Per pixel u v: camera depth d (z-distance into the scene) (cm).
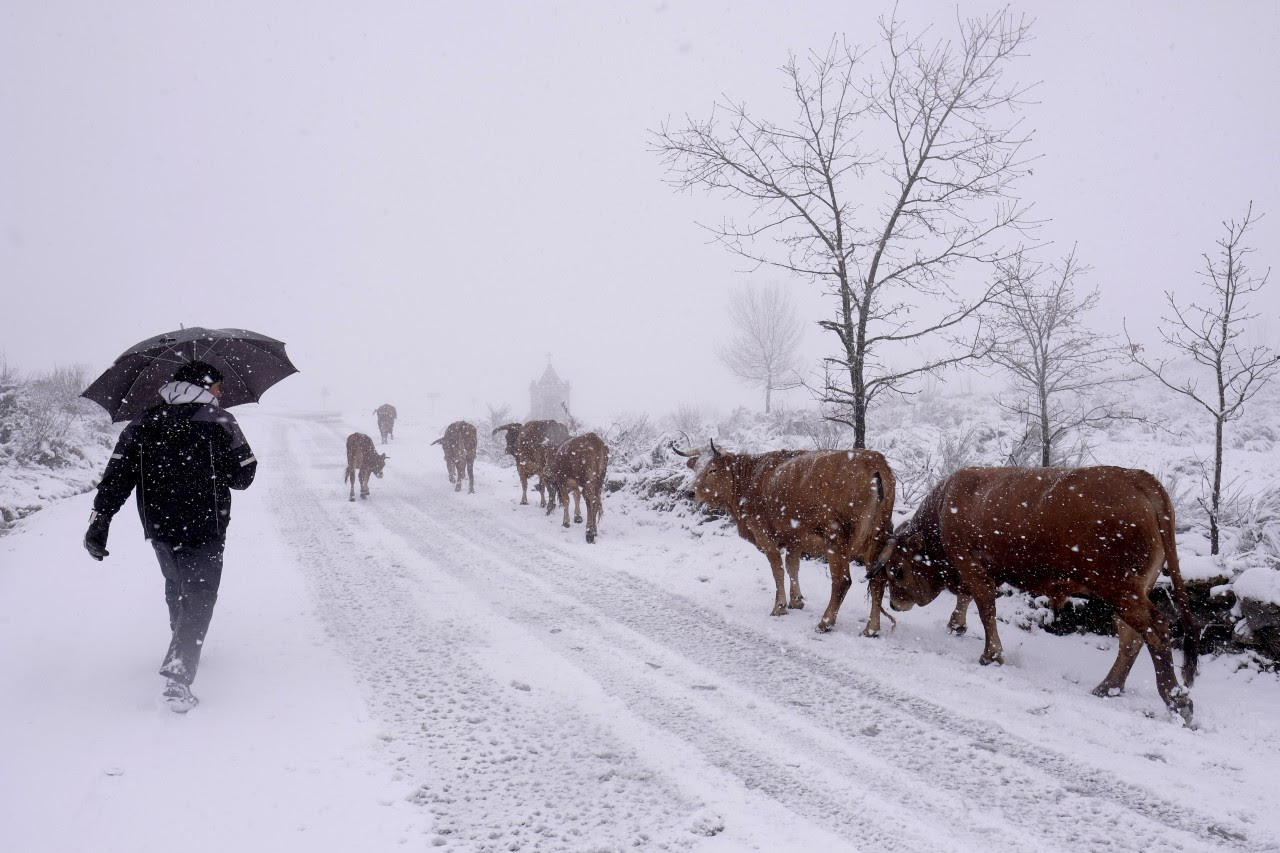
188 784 349
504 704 459
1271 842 315
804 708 458
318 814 329
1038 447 955
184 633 438
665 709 455
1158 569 451
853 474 591
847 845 312
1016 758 392
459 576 787
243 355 550
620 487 1274
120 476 436
